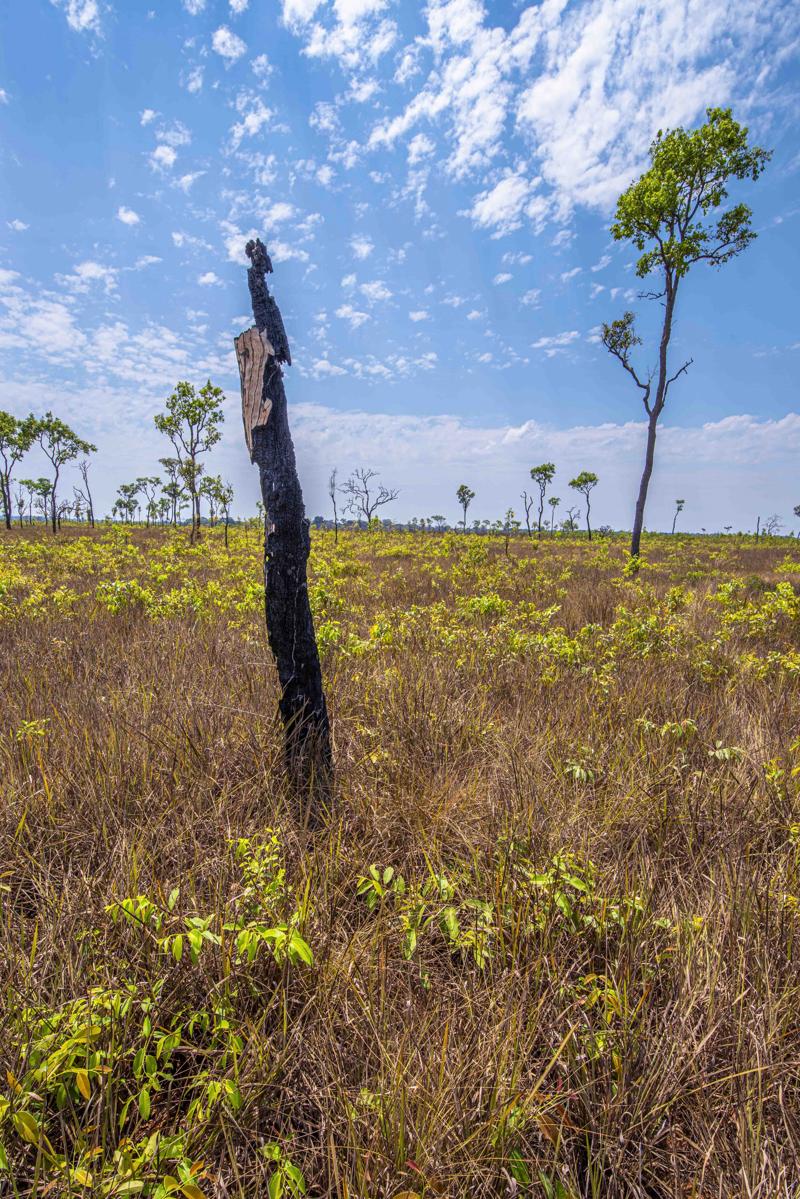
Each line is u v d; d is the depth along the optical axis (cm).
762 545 3969
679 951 197
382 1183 138
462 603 911
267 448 302
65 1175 126
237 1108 142
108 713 372
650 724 377
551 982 182
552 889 213
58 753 323
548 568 1870
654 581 1488
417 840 270
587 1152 151
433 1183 134
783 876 238
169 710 372
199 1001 182
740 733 397
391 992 193
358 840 276
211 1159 144
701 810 294
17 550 1984
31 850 258
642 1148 151
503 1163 140
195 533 2972
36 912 226
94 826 269
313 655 314
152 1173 128
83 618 754
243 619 727
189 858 251
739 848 263
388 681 452
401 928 212
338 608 827
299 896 214
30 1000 169
